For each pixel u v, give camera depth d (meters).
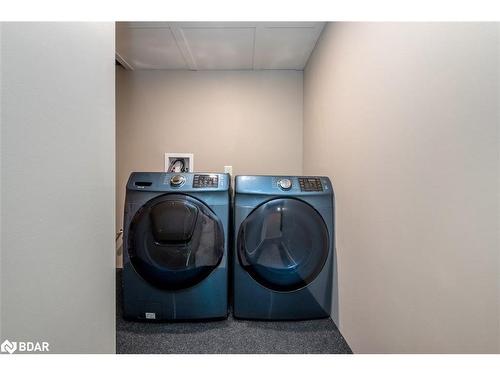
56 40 0.55
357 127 1.16
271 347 1.26
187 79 2.43
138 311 1.45
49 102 0.53
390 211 0.88
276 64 2.31
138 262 1.44
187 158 2.45
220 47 2.02
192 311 1.45
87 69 0.66
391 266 0.87
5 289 0.44
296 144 2.44
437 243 0.66
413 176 0.75
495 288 0.50
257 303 1.46
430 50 0.68
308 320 1.49
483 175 0.52
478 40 0.54
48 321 0.53
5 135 0.44
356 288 1.17
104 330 0.76
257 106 2.44
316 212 1.48
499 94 0.49
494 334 0.51
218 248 1.46
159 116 2.45
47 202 0.53
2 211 0.44
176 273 1.42
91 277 0.69
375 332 0.98
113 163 0.80
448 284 0.62
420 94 0.72
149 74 2.43
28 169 0.48
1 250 0.43
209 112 2.44
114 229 0.81
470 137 0.55
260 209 1.46
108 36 0.77
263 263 1.45
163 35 1.84
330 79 1.58
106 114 0.76
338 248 1.42
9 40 0.45
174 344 1.29
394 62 0.85
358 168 1.15
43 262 0.52
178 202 1.45
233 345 1.28
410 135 0.77
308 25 1.70
